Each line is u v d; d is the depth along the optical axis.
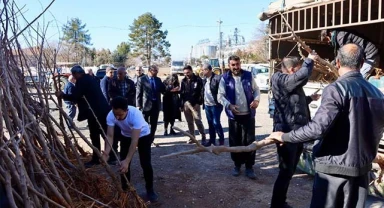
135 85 7.11
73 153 3.65
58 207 2.52
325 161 2.35
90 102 5.08
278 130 3.65
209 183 4.68
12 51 3.25
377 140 2.34
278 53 6.20
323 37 5.32
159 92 6.66
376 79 4.53
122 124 3.69
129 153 3.48
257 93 4.77
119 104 3.46
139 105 6.54
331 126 2.23
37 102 3.35
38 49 3.61
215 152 2.40
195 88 6.79
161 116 11.54
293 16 5.73
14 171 2.32
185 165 5.53
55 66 4.06
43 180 2.57
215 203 4.04
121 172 3.36
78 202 2.95
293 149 3.46
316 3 5.31
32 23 3.26
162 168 5.37
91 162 4.34
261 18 6.18
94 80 5.23
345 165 2.27
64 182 2.98
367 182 2.41
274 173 5.11
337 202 2.38
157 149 6.60
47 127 3.24
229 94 4.71
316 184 2.45
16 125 2.70
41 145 2.84
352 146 2.25
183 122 9.89
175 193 4.34
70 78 5.98
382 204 3.63
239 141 4.79
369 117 2.26
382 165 3.47
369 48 4.86
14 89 2.85
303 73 3.44
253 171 4.93
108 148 3.54
